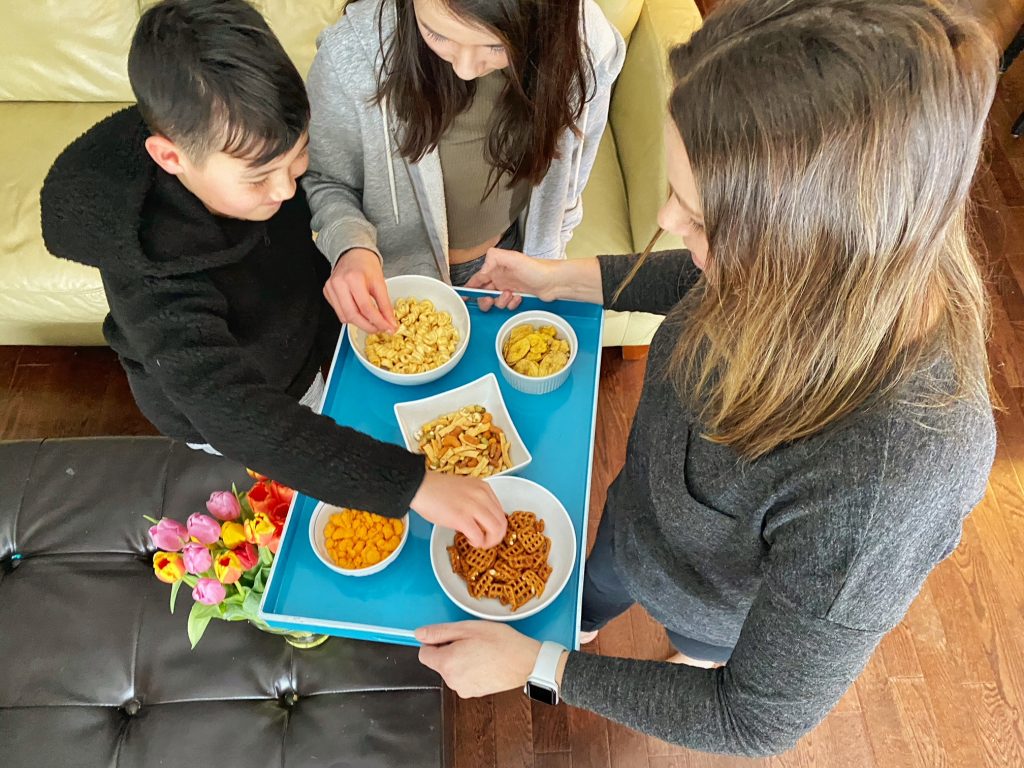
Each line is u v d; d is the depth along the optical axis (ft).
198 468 4.53
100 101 6.23
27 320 5.78
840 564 1.88
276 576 3.07
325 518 3.24
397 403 3.46
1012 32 7.70
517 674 2.62
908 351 1.83
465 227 4.29
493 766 5.01
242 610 3.65
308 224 3.80
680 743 2.35
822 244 1.68
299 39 5.78
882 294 1.70
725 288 1.97
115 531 4.37
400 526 3.18
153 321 2.54
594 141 4.08
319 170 3.93
